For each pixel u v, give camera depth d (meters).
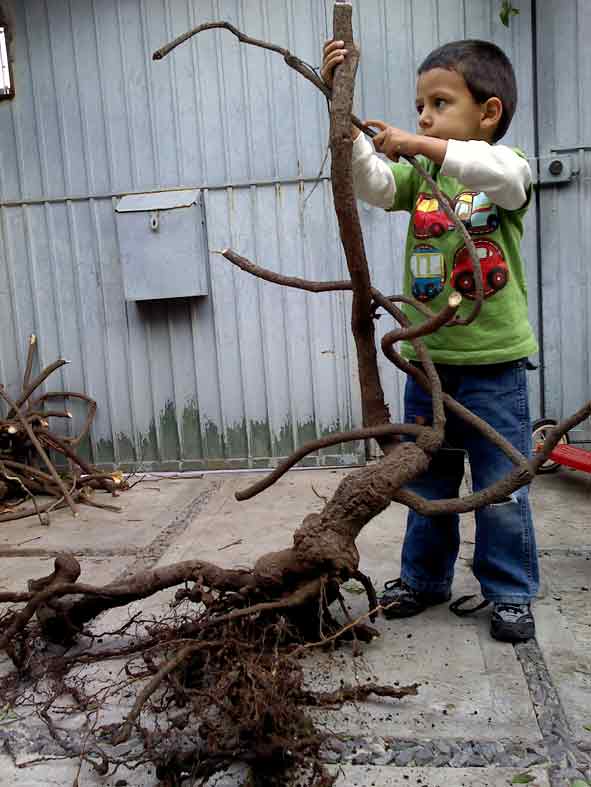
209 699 1.55
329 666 1.91
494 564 2.07
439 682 1.85
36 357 4.22
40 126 4.05
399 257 3.93
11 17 3.96
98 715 1.75
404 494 1.81
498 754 1.58
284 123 3.90
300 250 3.98
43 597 1.88
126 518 3.40
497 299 2.04
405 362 1.92
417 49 3.81
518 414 2.09
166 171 4.00
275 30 3.86
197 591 1.86
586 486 3.50
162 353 4.13
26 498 3.83
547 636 2.07
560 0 3.70
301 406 4.08
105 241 4.09
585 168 3.81
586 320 3.91
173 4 3.88
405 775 1.52
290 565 1.78
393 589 2.28
